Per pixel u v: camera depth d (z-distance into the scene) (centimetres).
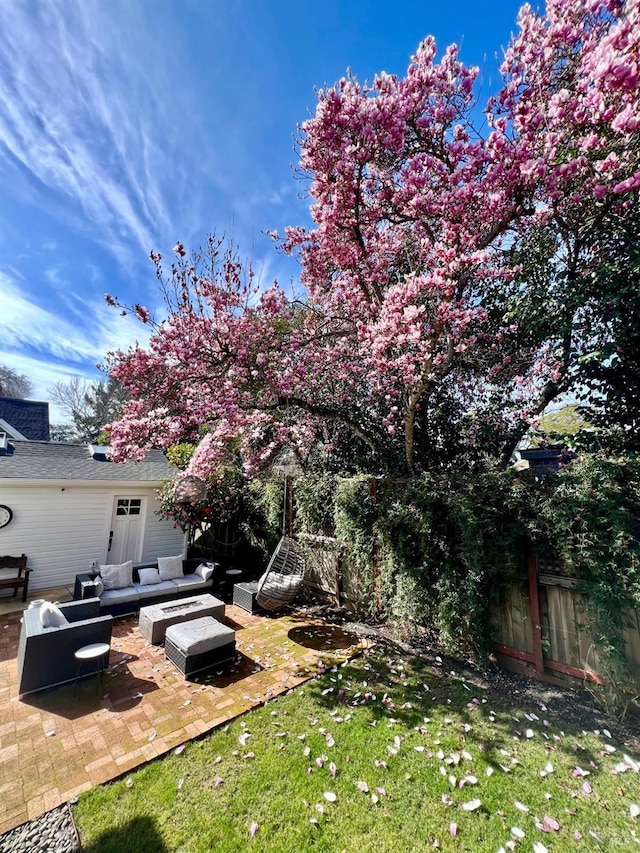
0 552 729
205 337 557
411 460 594
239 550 878
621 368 496
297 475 744
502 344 614
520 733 337
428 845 233
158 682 412
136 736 326
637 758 309
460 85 431
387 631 551
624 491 359
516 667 434
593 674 377
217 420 605
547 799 267
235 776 284
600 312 508
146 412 568
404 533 510
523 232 524
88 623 420
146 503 911
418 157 445
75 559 809
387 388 626
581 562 375
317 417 723
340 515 596
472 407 662
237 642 516
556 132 388
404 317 422
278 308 621
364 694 395
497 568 425
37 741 319
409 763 299
